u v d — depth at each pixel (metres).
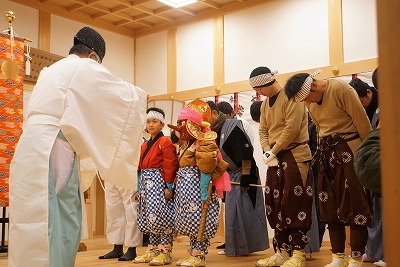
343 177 2.38
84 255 3.85
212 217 2.95
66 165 1.78
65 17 6.17
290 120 2.72
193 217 2.90
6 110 3.50
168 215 3.15
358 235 2.37
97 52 2.08
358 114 2.35
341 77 4.97
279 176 2.79
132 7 6.05
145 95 1.98
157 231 3.14
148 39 6.92
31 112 1.82
